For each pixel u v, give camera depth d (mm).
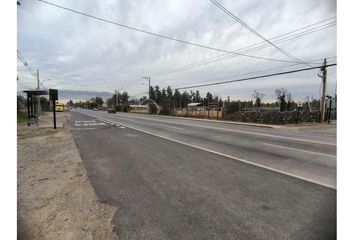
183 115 39625
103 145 9828
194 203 4012
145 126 18875
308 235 3029
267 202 4027
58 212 3736
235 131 15055
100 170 6043
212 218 3498
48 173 5836
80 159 7309
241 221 3400
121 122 23766
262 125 20562
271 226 3258
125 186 4848
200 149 8734
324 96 22531
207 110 37438
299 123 22250
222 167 6223
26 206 3953
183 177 5398
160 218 3512
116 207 3893
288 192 4457
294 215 3562
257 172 5754
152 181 5141
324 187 4711
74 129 16797
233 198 4199
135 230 3195
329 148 8906
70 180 5266
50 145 10055
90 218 3535
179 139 11383
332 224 3289
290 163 6617
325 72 21984
